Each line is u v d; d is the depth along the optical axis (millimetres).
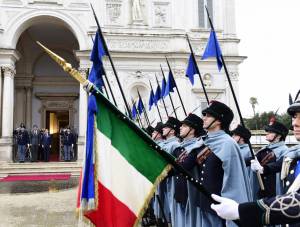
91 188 3979
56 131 32406
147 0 26672
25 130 25812
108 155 4145
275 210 2393
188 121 7629
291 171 3838
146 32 26359
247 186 5223
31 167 23578
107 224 4004
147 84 25922
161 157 4156
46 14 25641
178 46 26375
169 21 26750
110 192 4070
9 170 23266
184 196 7160
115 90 25375
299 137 3283
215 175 5426
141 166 4172
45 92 31922
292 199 2398
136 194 4121
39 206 13406
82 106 25359
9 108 24969
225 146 5160
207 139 5488
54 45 32375
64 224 10664
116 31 26047
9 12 25375
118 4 26297
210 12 27562
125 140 4234
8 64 25016
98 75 6172
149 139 4105
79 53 25266
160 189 9492
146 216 10836
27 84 31406
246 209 2477
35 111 31688
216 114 5496
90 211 4008
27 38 31000
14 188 17922
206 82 26516
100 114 4203
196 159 5941
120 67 25797
